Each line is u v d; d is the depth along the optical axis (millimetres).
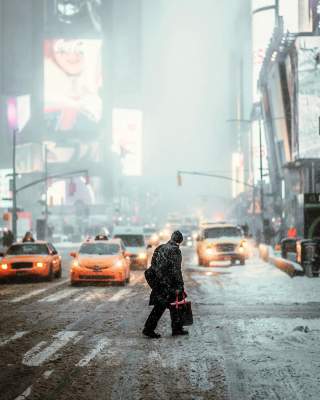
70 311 14484
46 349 9594
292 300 16391
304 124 56406
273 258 31844
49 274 23500
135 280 24047
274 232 54594
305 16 66562
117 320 12930
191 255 47250
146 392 6961
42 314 13930
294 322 12375
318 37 56375
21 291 19750
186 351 9414
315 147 56312
